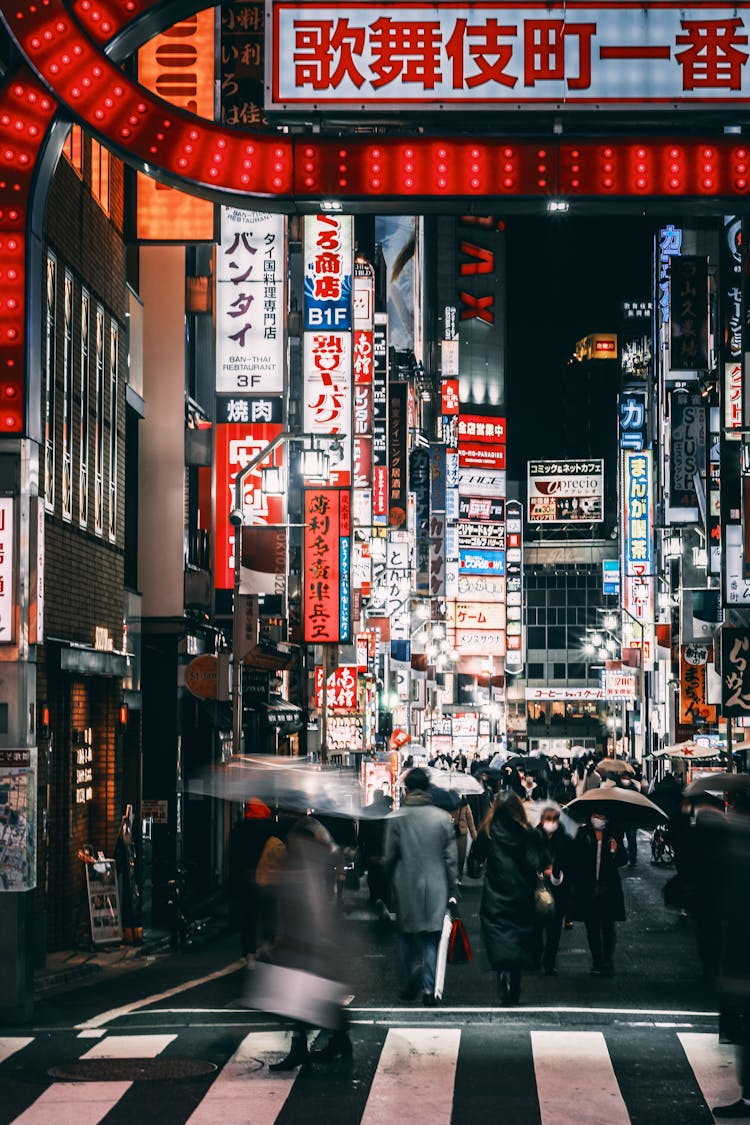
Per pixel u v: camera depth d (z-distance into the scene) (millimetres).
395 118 14180
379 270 57906
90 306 23438
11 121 14227
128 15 14008
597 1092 10312
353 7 13984
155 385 30125
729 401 39500
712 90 13977
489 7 13984
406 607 64000
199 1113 9750
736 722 50219
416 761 54625
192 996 16141
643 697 87375
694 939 21812
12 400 14242
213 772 31562
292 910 10891
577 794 28906
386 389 58375
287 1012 10680
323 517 35406
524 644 150125
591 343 172375
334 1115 9664
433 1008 14406
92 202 23297
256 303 31953
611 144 14148
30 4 13984
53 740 21406
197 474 32469
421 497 87938
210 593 29719
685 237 69812
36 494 14555
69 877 21922
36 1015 14570
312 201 14148
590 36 13992
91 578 23234
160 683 29375
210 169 14062
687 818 21172
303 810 13508
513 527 123500
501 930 14406
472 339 137875
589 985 16609
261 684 34094
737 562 39250
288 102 13992
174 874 24828
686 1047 12047
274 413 32000
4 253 14344
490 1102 10008
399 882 14555
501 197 14133
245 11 28094
